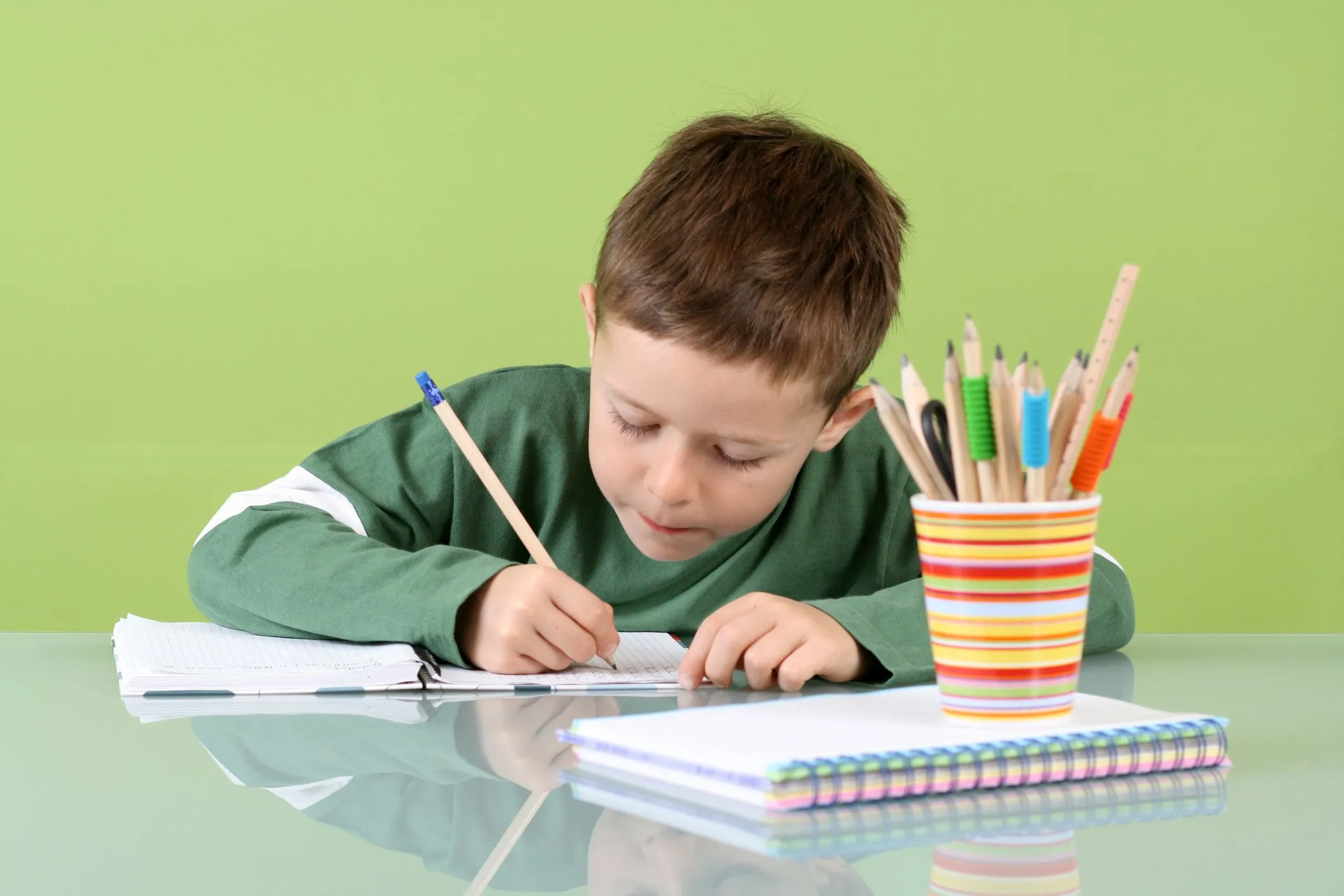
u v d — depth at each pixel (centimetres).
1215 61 271
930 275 270
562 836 54
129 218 254
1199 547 276
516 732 77
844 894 46
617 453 112
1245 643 120
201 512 258
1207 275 273
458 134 260
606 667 103
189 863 51
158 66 254
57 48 252
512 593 99
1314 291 274
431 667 93
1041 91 270
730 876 48
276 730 78
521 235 262
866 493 140
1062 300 272
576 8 262
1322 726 79
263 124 256
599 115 263
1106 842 53
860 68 268
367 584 106
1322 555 276
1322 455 276
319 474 131
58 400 254
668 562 136
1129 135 271
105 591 257
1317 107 272
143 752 71
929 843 52
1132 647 117
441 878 48
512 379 139
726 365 104
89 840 54
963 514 65
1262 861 50
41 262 253
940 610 66
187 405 257
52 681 98
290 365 259
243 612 111
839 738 63
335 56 257
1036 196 271
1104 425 66
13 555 255
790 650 93
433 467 134
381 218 259
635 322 106
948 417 67
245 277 257
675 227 108
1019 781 61
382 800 60
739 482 111
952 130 270
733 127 121
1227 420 275
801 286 106
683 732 65
